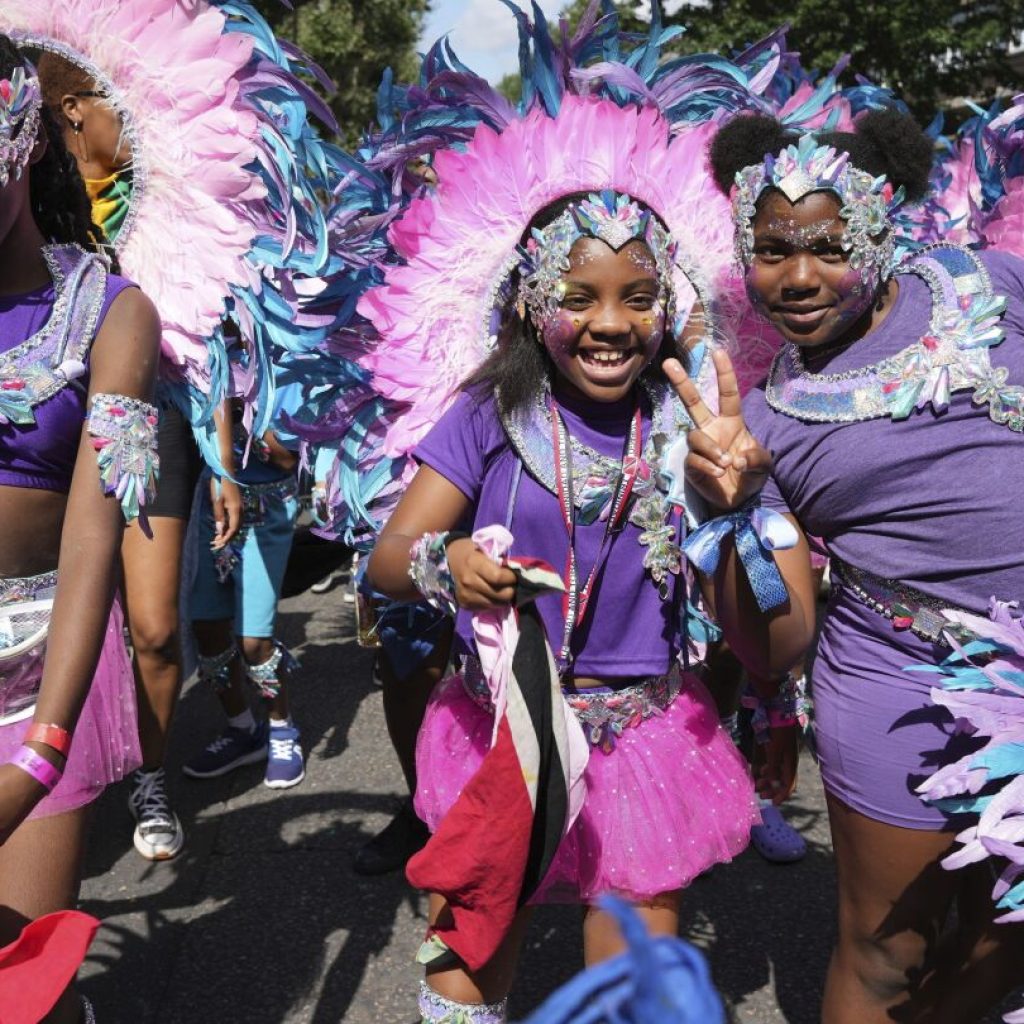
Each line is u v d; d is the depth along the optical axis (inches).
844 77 590.9
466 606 72.9
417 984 115.3
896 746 81.3
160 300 98.8
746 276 83.2
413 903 130.0
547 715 73.5
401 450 102.0
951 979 87.5
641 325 78.9
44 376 71.9
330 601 252.1
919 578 80.1
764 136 92.6
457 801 73.7
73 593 68.4
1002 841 73.9
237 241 98.5
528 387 82.1
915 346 80.2
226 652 159.6
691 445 71.9
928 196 118.8
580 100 97.6
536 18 99.7
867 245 78.7
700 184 97.3
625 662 82.9
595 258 77.8
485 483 83.2
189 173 97.4
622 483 81.4
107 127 97.3
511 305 88.2
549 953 118.5
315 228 100.5
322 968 118.1
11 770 65.1
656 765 83.3
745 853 138.1
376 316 99.8
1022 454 78.3
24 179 73.0
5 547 73.8
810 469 82.0
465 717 86.0
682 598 85.3
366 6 818.8
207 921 127.3
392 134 103.2
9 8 95.7
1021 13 587.2
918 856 82.0
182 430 123.8
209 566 155.6
